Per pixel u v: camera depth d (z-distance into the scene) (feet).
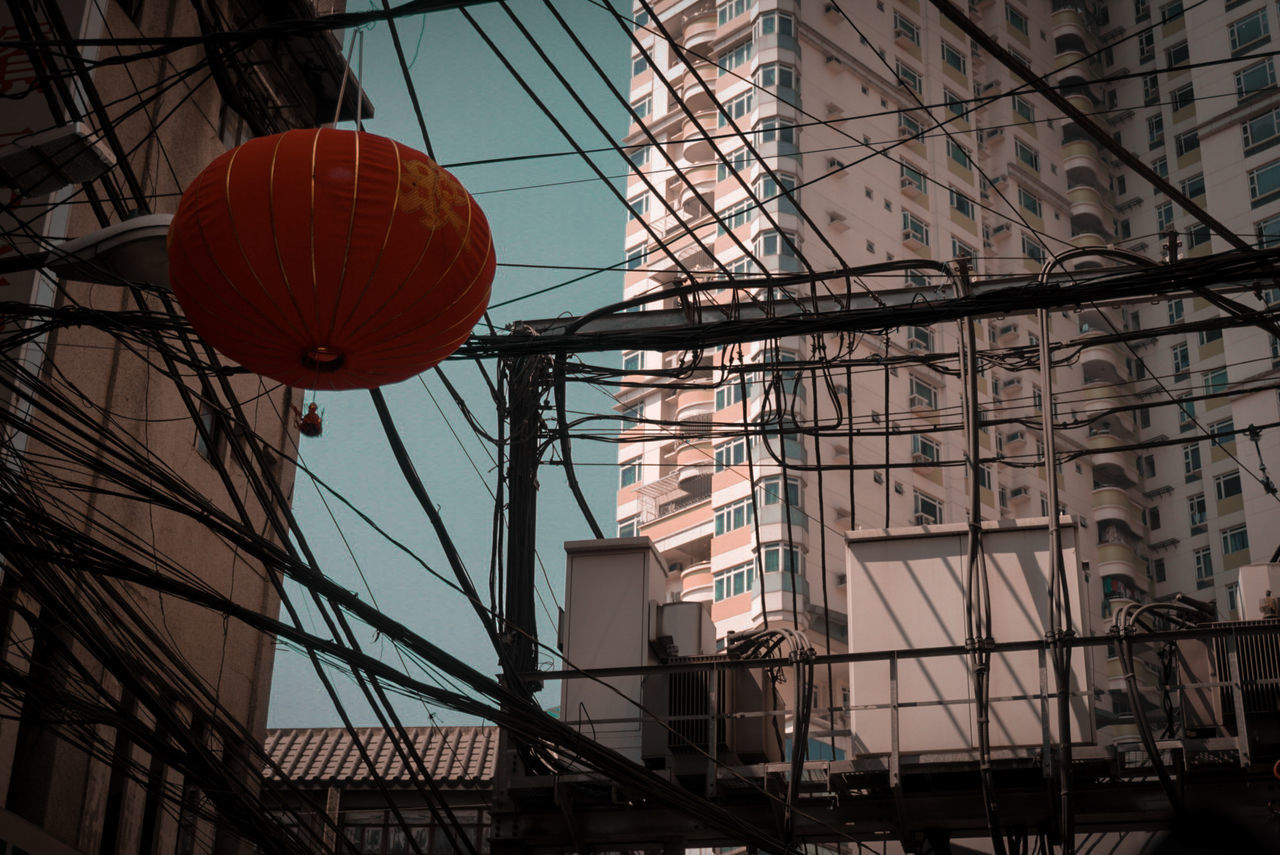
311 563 29.04
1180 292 34.32
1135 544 179.93
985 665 34.78
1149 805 34.96
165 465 42.01
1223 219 191.83
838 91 182.91
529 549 42.34
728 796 37.47
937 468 163.22
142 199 29.27
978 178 192.95
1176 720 40.24
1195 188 197.47
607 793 38.34
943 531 39.83
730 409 162.40
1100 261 194.39
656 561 43.52
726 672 39.06
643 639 41.50
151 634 26.89
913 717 37.52
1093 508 179.63
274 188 19.43
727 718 38.04
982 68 203.21
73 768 39.22
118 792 41.73
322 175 19.53
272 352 20.45
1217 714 35.91
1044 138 204.13
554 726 28.27
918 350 167.22
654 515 168.55
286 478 54.08
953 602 38.88
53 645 26.63
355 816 65.67
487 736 71.67
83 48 32.42
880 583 39.70
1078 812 35.24
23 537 25.57
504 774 38.73
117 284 27.86
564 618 42.29
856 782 36.68
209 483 48.49
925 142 188.14
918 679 38.06
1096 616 171.32
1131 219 202.80
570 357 46.11
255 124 33.19
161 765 43.75
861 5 190.80
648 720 38.88
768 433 45.47
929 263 38.58
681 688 38.68
